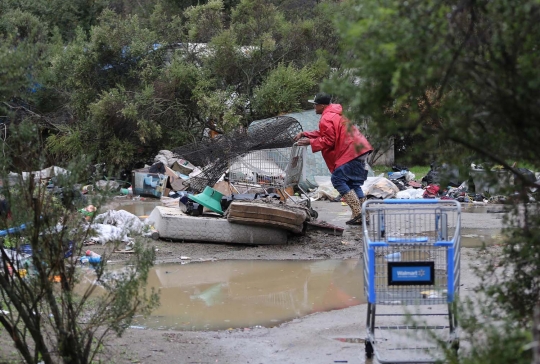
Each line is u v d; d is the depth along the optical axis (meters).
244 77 21.34
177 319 6.61
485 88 3.34
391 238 5.03
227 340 5.88
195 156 10.78
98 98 20.11
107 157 19.14
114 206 14.37
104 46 20.09
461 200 14.59
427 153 3.74
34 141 4.38
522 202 3.93
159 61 20.89
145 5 31.72
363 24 2.92
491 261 4.32
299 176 11.14
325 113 10.84
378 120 3.36
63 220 4.40
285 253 9.45
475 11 3.22
